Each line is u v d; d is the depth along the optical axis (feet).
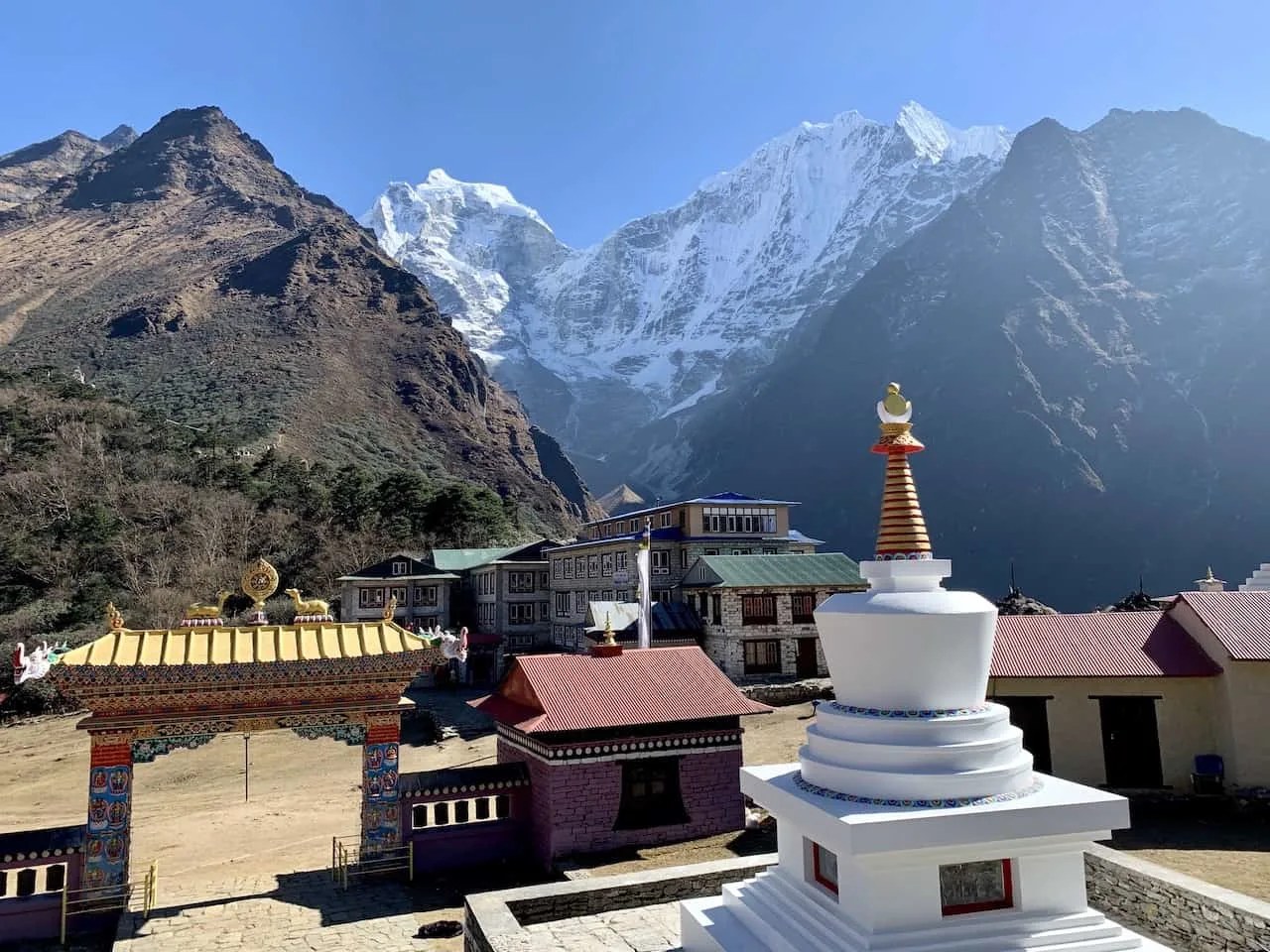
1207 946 40.16
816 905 34.32
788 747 109.29
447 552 254.68
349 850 76.89
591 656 75.77
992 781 32.63
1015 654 77.87
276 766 129.39
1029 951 31.17
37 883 68.69
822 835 32.01
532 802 68.69
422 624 230.89
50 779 126.21
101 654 59.36
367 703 65.00
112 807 58.95
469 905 45.85
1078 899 32.96
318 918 56.75
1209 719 72.69
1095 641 77.56
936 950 30.68
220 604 67.87
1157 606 150.51
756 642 159.53
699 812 69.97
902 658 34.47
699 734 70.64
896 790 32.48
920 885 31.40
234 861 78.43
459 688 191.72
